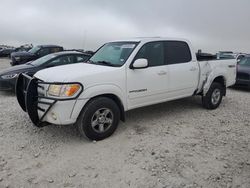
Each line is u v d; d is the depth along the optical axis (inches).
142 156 163.6
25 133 194.5
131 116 240.1
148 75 206.1
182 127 216.2
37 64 344.2
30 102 172.9
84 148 172.2
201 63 253.0
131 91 197.2
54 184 133.4
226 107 289.1
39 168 147.5
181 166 152.7
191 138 194.1
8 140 181.8
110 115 186.2
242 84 425.1
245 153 171.9
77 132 198.4
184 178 140.9
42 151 167.0
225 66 276.1
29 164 151.3
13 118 226.8
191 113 255.9
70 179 137.9
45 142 180.1
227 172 147.7
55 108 166.1
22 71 324.2
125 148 173.8
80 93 168.6
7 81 318.3
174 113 253.6
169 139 190.7
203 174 145.2
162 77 216.4
